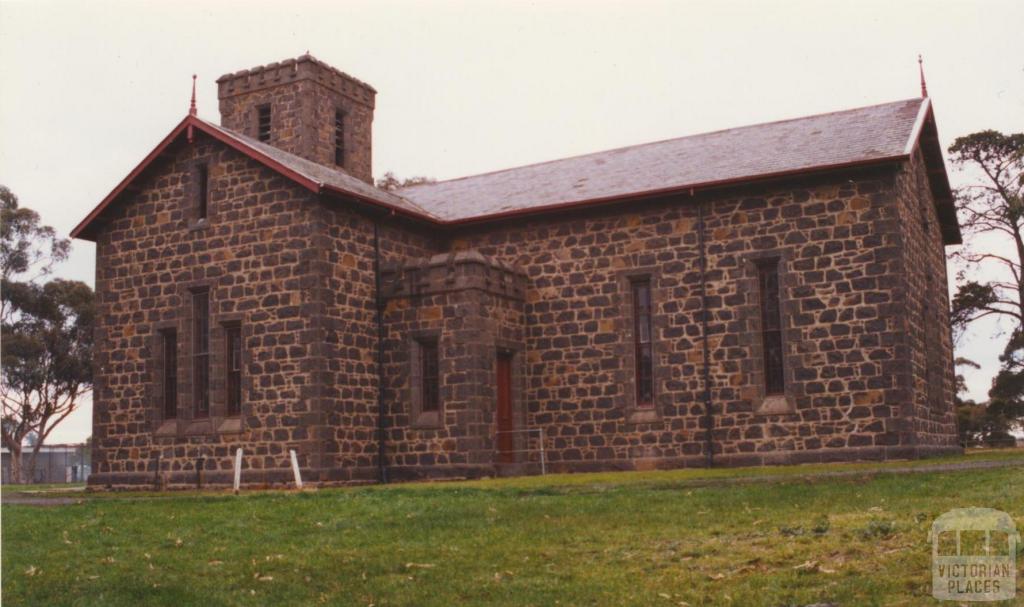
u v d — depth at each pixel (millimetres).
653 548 13000
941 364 28453
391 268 26797
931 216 29250
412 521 16156
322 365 24812
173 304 27328
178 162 27812
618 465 26250
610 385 26641
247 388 25703
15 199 59969
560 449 27062
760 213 25250
